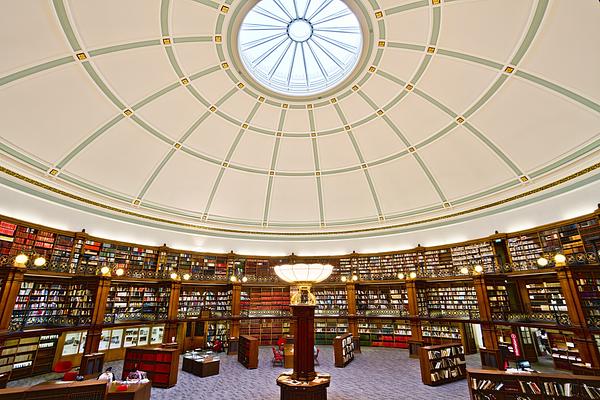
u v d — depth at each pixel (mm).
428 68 10359
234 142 14352
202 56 10102
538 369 10336
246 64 10852
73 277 11430
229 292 15500
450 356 9227
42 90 9148
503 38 8672
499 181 12656
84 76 9422
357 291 16109
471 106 11141
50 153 10508
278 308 16031
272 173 16125
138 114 11414
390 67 10656
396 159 14633
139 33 8812
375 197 16312
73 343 11016
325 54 11734
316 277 4477
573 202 10703
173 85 10914
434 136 12977
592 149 9828
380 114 12828
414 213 15773
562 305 10828
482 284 11891
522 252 12180
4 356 9039
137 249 13945
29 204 10398
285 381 4188
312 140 14695
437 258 14867
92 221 12562
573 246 10648
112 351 12016
